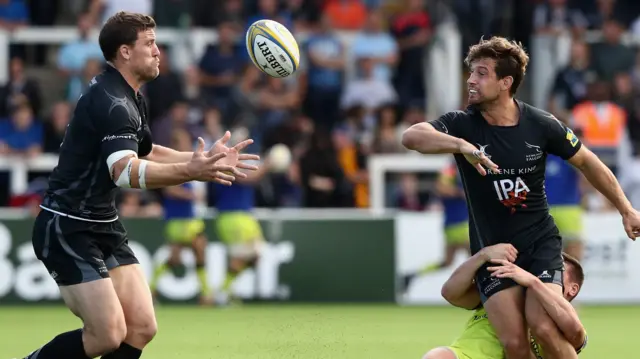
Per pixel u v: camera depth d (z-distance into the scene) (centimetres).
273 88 6788
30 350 3809
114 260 2531
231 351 3741
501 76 2484
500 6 7381
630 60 7081
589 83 6669
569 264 2631
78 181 2442
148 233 5778
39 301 5706
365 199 6412
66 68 6844
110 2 7075
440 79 7119
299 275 5894
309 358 3562
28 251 5703
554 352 2445
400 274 5947
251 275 5847
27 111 6450
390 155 6512
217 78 6800
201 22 7350
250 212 5719
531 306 2448
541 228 2545
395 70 7100
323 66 6931
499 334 2481
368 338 4234
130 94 2477
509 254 2489
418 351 3784
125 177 2341
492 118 2528
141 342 2517
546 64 7262
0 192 6425
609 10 7519
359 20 7412
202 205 5931
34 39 7212
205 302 5703
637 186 6494
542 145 2527
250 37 2950
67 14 7544
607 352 3856
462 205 5847
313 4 7356
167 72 6631
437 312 5438
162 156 2708
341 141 6569
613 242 6019
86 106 2419
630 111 6838
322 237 5909
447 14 7406
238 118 6662
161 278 5784
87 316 2425
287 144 6488
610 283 6016
